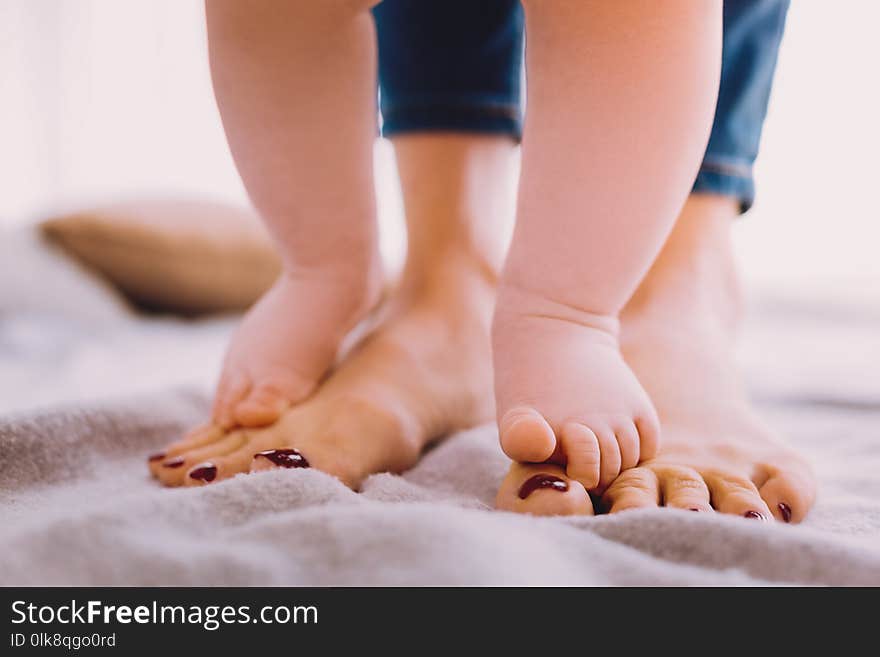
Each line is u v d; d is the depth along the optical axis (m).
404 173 0.77
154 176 2.87
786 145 2.34
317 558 0.34
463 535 0.34
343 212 0.62
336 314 0.64
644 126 0.46
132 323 1.73
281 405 0.60
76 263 1.87
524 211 0.50
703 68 0.46
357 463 0.55
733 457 0.53
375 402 0.60
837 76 2.29
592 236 0.48
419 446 0.62
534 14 0.47
